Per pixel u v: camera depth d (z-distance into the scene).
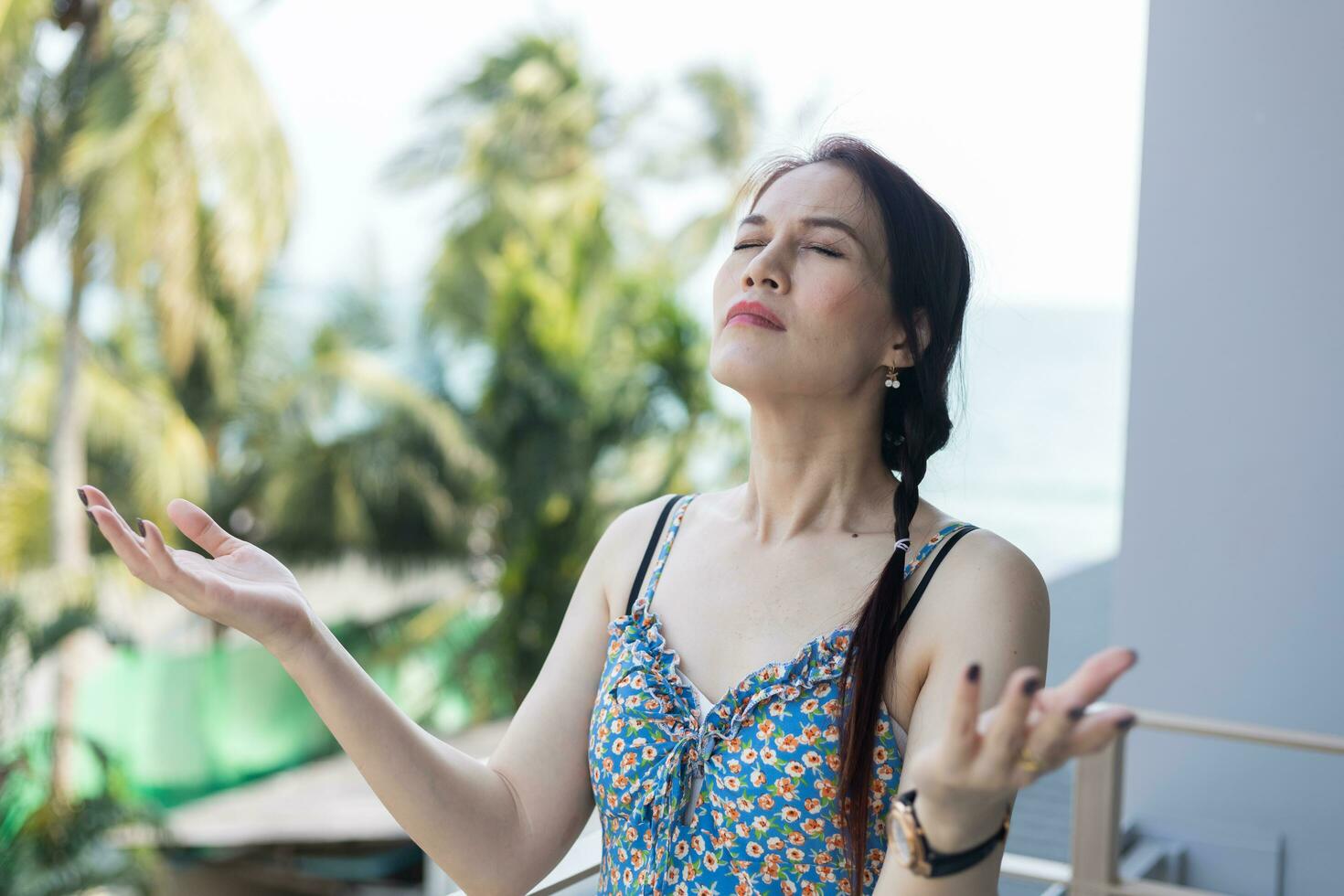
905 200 1.33
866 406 1.34
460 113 16.33
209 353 14.16
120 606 12.91
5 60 11.39
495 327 14.06
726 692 1.27
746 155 16.12
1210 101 3.56
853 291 1.28
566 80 16.14
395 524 14.61
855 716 1.17
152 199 12.16
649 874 1.24
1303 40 3.45
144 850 9.88
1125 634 3.67
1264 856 3.42
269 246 13.17
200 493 13.46
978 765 0.87
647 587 1.40
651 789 1.24
